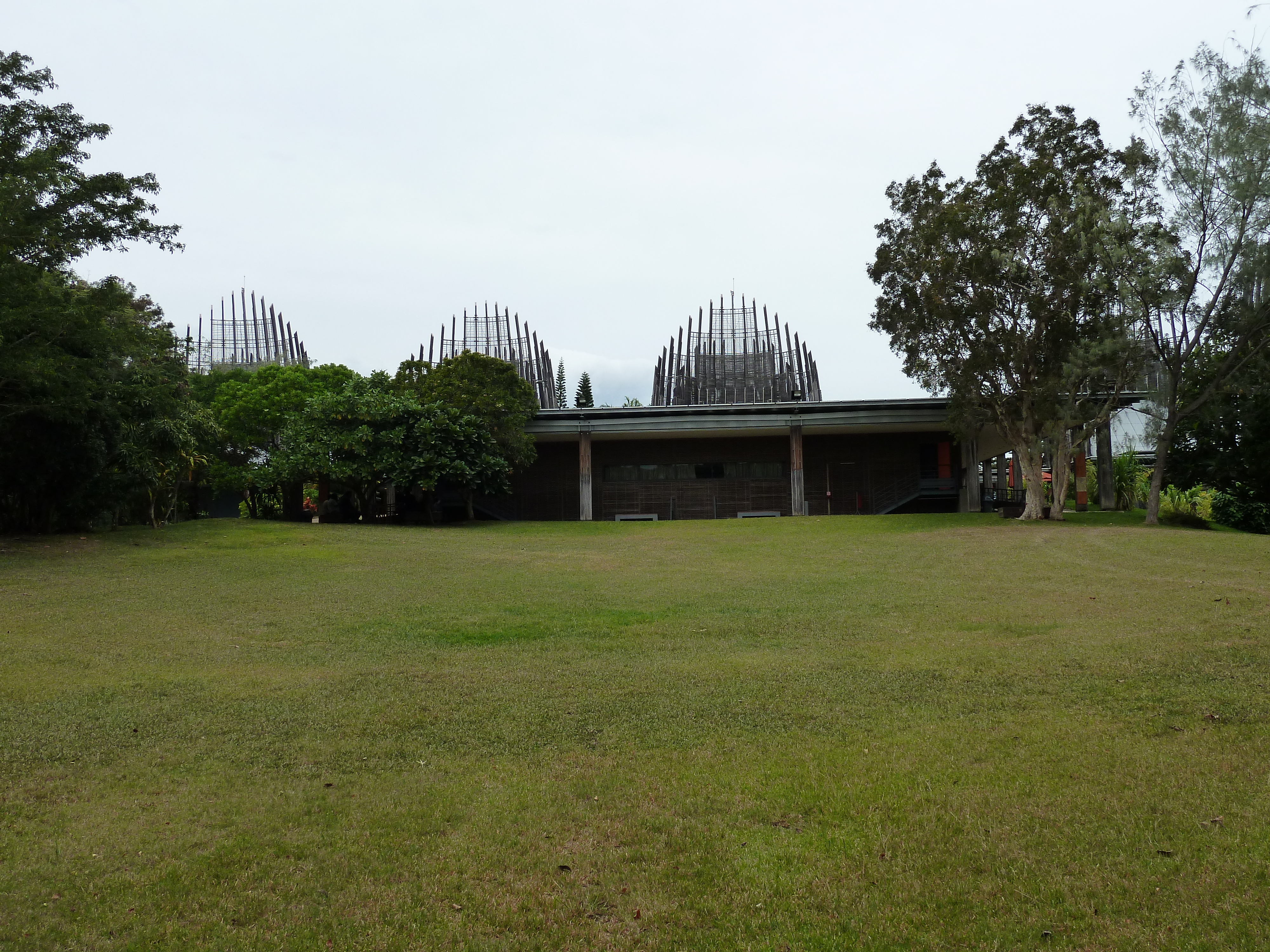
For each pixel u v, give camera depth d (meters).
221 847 6.72
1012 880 5.93
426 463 39.59
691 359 74.06
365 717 10.08
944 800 7.27
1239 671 10.62
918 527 35.91
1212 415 35.06
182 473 35.69
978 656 12.61
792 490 48.53
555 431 47.47
